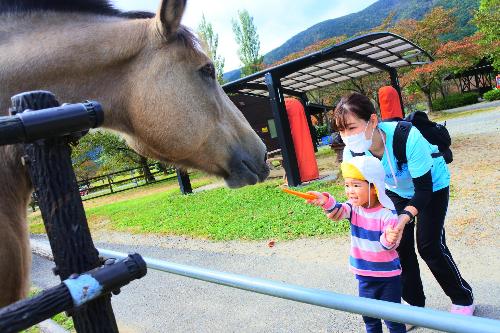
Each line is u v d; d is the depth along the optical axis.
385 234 2.20
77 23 1.86
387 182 2.76
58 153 0.98
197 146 2.02
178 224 7.94
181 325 3.90
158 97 1.88
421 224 2.84
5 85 1.64
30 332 3.81
